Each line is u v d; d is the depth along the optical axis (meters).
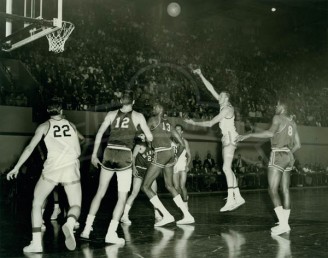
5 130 13.77
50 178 4.46
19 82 16.50
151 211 8.47
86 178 13.33
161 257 4.09
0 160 14.35
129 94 5.07
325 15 26.31
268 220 6.82
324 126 22.44
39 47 17.56
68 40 18.69
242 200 7.70
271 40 27.86
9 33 9.66
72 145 4.61
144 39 22.19
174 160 6.31
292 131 5.77
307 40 28.56
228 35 25.98
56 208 7.12
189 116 17.66
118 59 19.58
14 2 11.35
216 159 19.06
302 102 23.28
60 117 4.70
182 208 6.43
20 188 12.11
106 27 21.27
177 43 23.20
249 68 24.25
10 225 6.46
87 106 15.48
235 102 20.39
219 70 22.70
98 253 4.29
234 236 5.29
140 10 24.67
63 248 4.57
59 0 8.04
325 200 11.17
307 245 4.68
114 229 4.90
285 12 26.70
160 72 20.34
